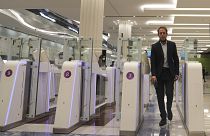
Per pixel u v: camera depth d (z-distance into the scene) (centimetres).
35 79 520
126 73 425
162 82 463
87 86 516
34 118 523
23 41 533
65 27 1667
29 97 518
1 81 445
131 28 1561
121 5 1107
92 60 562
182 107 534
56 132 402
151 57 464
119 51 528
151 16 1276
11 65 457
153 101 957
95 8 828
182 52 607
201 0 966
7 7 1180
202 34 1708
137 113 421
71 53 539
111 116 601
